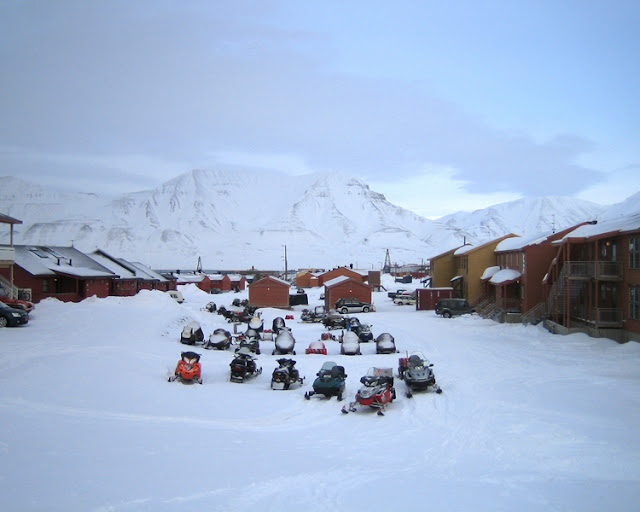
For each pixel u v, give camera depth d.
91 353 22.06
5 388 15.68
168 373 20.55
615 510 7.82
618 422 14.05
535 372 21.81
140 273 69.00
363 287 58.44
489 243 52.72
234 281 119.94
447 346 30.00
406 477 9.77
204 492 8.49
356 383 19.81
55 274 48.28
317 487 8.99
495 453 11.66
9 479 8.56
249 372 20.86
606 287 32.25
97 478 8.88
